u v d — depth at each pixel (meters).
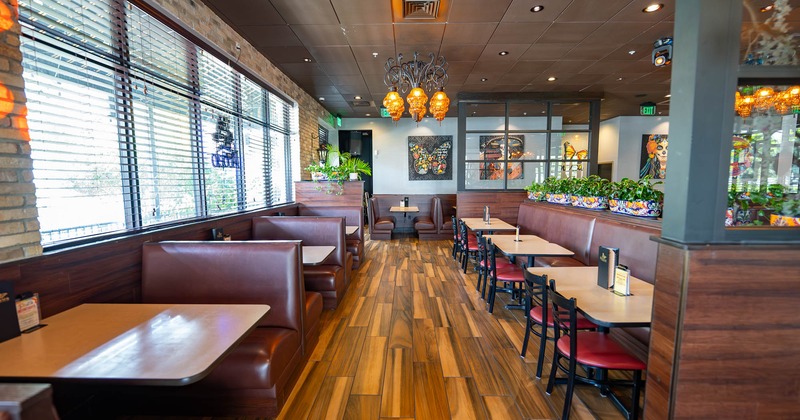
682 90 1.33
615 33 4.16
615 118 9.66
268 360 1.96
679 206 1.35
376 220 8.37
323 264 4.10
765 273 1.33
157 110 2.99
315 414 2.08
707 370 1.35
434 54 4.78
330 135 10.06
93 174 2.34
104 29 2.38
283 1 3.37
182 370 1.22
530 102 7.11
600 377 2.20
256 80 4.70
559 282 2.36
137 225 2.73
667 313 1.41
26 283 1.71
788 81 1.35
